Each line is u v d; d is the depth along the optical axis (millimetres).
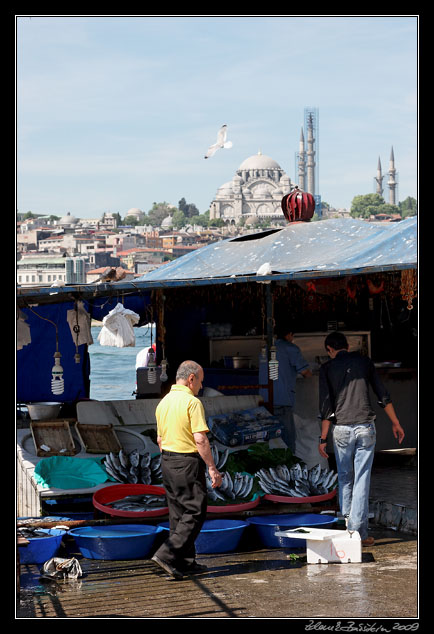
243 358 11906
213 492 7160
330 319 11812
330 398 6562
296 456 8961
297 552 6484
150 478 7477
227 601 5102
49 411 9047
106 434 8141
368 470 6441
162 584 5555
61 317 11086
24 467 7496
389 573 5746
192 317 12789
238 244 11375
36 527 6461
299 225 11008
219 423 8523
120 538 6234
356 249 8961
